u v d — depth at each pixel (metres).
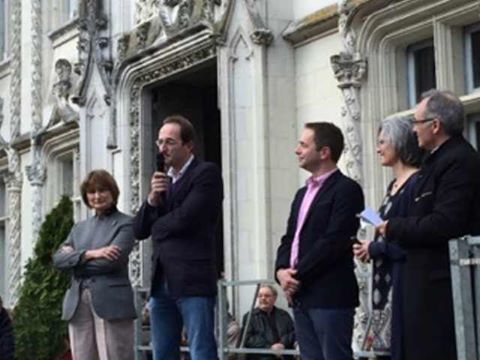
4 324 9.47
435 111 5.53
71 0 17.52
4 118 19.17
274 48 11.45
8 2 19.33
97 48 14.72
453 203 5.32
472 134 9.99
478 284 5.23
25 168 18.08
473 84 9.95
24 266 16.41
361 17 10.54
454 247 5.21
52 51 17.55
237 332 9.53
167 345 6.84
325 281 6.19
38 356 14.05
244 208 11.45
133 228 6.97
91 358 7.40
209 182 6.68
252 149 11.41
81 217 16.19
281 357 9.20
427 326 5.40
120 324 7.34
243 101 11.55
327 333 6.18
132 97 14.31
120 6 14.54
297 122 11.48
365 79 10.56
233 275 11.37
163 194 6.79
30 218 17.83
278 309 9.31
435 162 5.52
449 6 9.73
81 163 15.00
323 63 11.17
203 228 6.67
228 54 11.68
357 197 6.30
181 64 13.34
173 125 6.78
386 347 5.93
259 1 11.45
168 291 6.66
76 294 7.39
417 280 5.44
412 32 10.25
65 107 16.66
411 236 5.40
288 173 11.37
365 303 9.13
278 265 6.49
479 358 5.21
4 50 19.80
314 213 6.31
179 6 13.06
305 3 11.48
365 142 10.51
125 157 14.27
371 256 5.95
